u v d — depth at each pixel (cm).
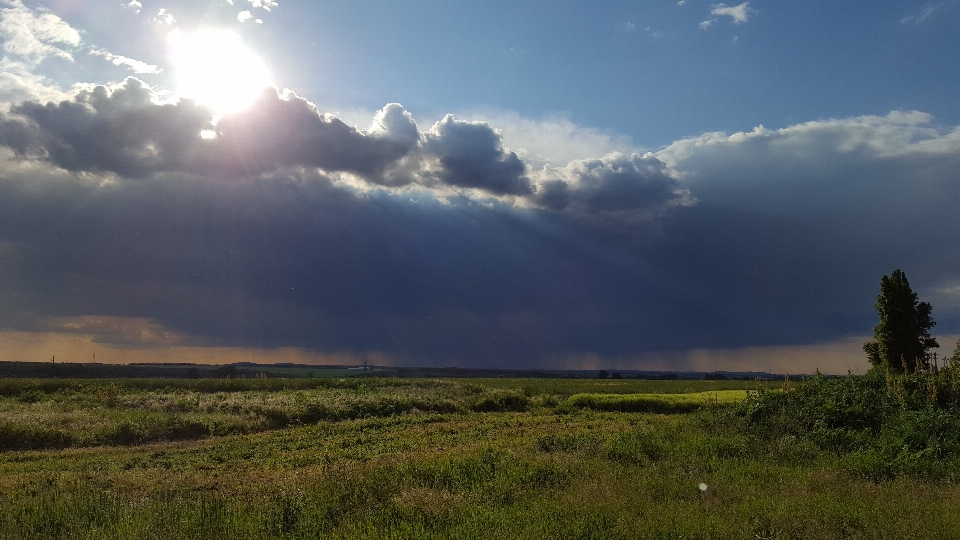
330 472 1180
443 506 958
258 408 2862
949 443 1454
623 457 1420
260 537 847
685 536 812
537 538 810
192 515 922
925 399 1841
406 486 1096
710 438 1656
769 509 934
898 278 3231
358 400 3234
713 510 939
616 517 892
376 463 1437
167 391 4297
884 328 3209
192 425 2339
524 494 1052
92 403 3120
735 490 1080
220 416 2570
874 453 1402
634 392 5003
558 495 1033
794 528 845
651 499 1018
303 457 1684
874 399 1850
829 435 1598
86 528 907
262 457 1742
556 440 1694
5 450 1948
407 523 891
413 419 2734
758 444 1584
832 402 1789
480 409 3472
